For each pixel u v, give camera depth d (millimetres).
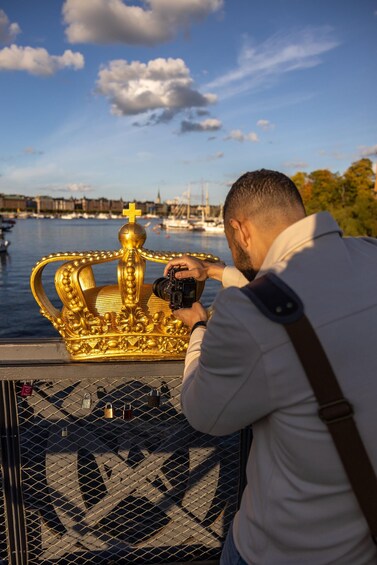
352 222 63656
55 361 1669
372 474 891
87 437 1873
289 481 984
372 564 972
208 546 1986
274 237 1096
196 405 1037
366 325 926
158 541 1954
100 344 1635
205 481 1944
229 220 1173
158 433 1906
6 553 1844
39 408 1828
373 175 81188
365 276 983
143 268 1556
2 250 74875
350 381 898
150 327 1626
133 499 1976
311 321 902
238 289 962
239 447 1910
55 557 1888
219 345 952
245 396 950
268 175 1121
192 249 79875
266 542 1061
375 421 903
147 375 1689
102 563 1919
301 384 906
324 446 913
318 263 971
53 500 1866
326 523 964
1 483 1791
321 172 85875
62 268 1536
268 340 904
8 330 27562
